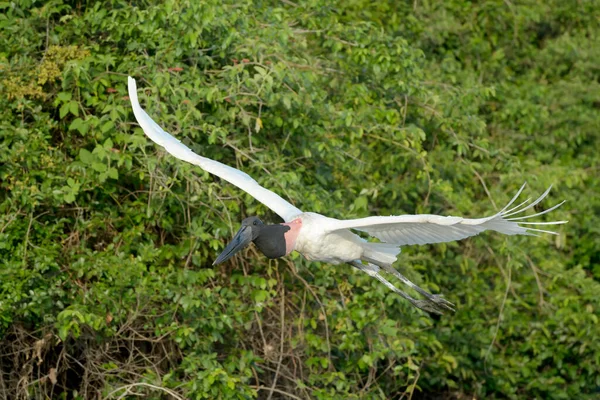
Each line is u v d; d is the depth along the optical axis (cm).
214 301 1079
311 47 1276
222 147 1116
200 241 1087
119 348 1112
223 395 1040
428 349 1312
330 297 1150
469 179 1352
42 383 1096
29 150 1038
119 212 1101
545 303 1347
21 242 1041
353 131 1178
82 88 1088
